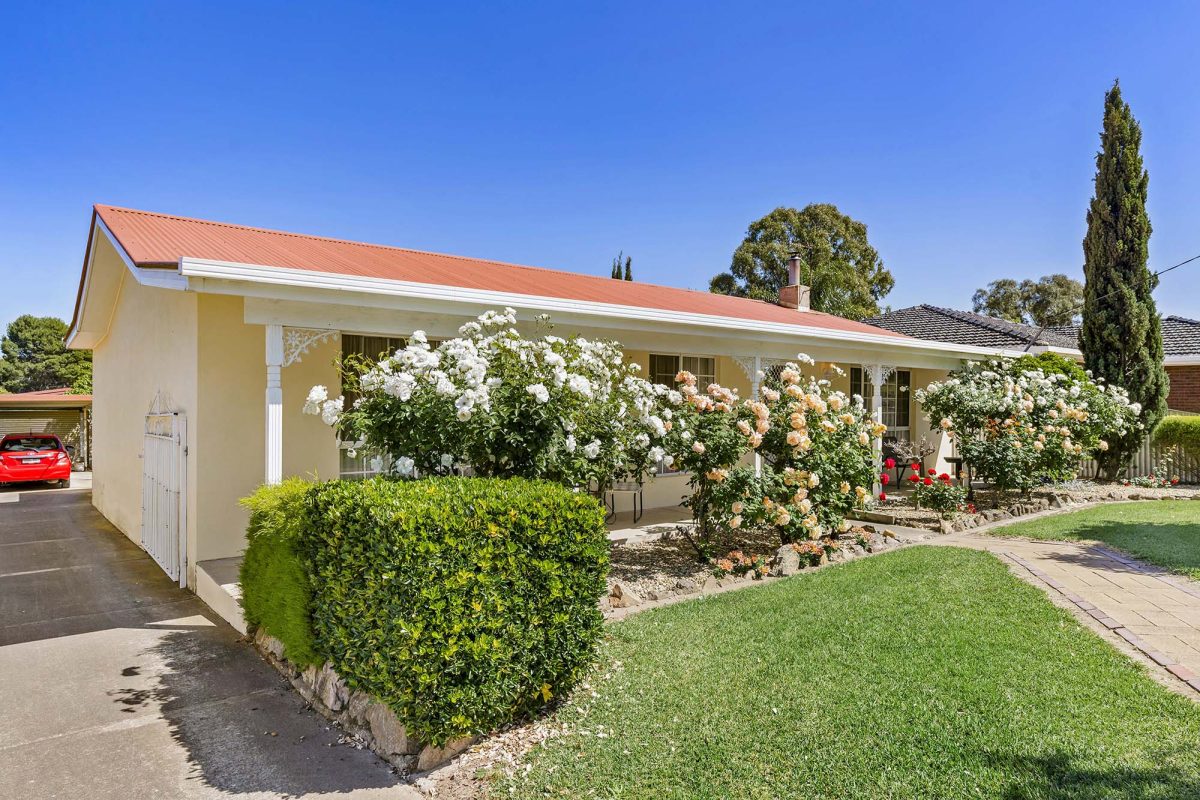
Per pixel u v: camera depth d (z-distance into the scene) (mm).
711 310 11555
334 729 3777
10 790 3174
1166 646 4316
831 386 13438
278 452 5980
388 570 3158
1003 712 3369
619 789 2846
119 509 10625
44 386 37781
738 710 3479
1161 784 2719
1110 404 12250
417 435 4785
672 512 10453
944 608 5082
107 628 5676
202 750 3543
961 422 11062
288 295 5938
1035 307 39562
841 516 7516
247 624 5262
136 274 6465
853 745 3090
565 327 8094
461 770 3141
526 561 3498
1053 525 8695
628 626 4836
